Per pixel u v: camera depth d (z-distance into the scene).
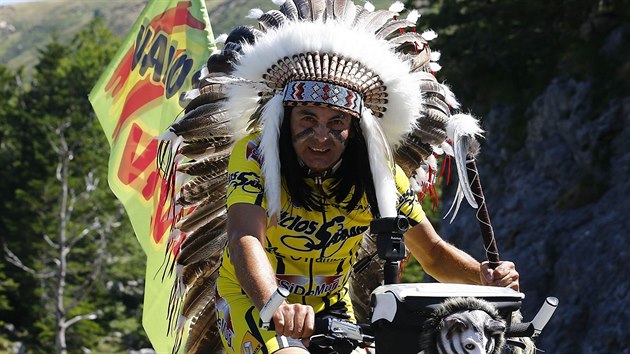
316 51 3.95
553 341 19.16
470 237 23.53
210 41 6.60
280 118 3.90
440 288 3.44
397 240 3.63
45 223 53.78
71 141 55.78
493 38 26.67
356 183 4.02
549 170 22.81
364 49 3.98
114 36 66.50
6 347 53.38
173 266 4.74
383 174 3.97
